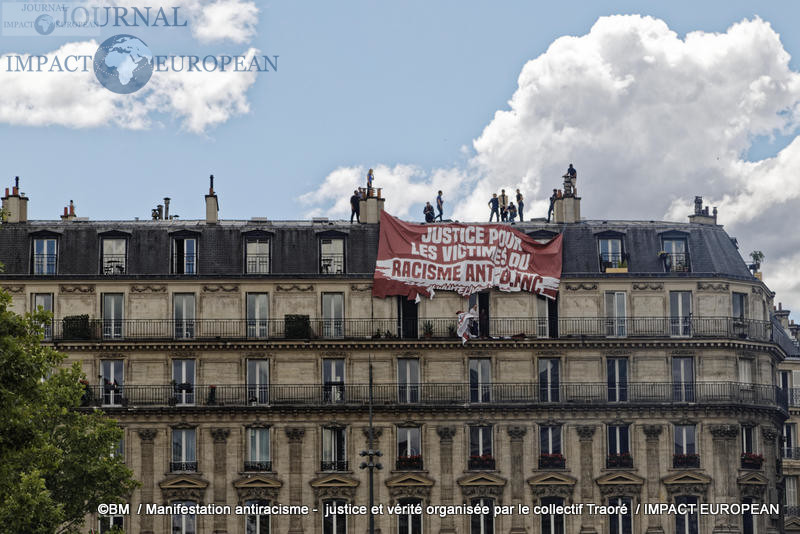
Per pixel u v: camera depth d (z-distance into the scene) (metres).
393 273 108.31
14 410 66.38
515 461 106.19
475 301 108.75
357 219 112.62
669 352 107.88
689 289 109.00
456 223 109.56
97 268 107.81
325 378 106.94
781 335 132.50
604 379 107.50
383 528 104.94
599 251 110.00
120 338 106.62
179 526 104.69
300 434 105.69
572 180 112.69
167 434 105.50
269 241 108.75
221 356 106.62
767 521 107.38
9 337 67.88
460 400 106.75
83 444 91.44
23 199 110.25
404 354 107.19
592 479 106.12
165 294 107.38
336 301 108.25
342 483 105.25
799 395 130.62
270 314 107.38
